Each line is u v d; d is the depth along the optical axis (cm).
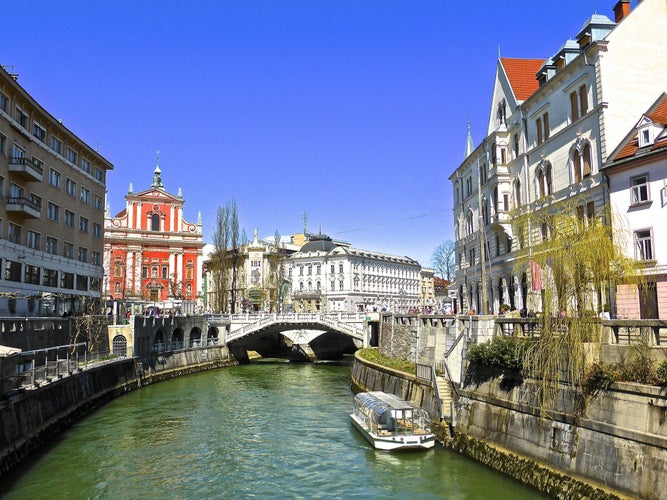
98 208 5681
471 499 1969
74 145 5106
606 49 3188
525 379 2197
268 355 7756
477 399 2511
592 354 1903
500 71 4578
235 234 7762
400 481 2202
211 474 2364
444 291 15988
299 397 4178
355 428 3088
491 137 4506
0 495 2098
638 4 3294
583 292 1975
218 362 6300
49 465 2456
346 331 6303
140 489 2188
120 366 4325
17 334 3169
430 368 2991
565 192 3509
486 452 2344
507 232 4262
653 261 2727
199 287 9125
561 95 3609
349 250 11919
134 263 8712
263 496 2108
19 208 3934
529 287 2514
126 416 3456
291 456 2598
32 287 4278
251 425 3228
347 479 2259
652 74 3244
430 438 2589
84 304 4994
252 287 10488
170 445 2797
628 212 2906
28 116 4250
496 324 2609
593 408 1845
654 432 1628
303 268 12238
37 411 2728
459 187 5662
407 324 3972
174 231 9038
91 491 2155
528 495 1972
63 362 3195
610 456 1745
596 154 3206
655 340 1783
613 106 3161
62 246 4838
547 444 2017
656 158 2766
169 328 5572
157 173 9725
